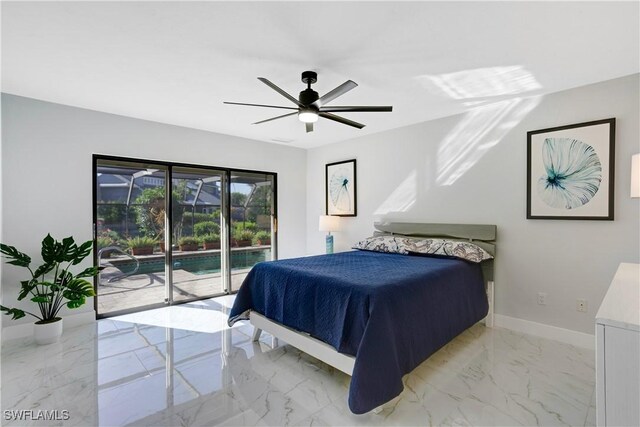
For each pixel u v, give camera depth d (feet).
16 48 7.32
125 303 12.81
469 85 9.48
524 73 8.64
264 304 9.42
